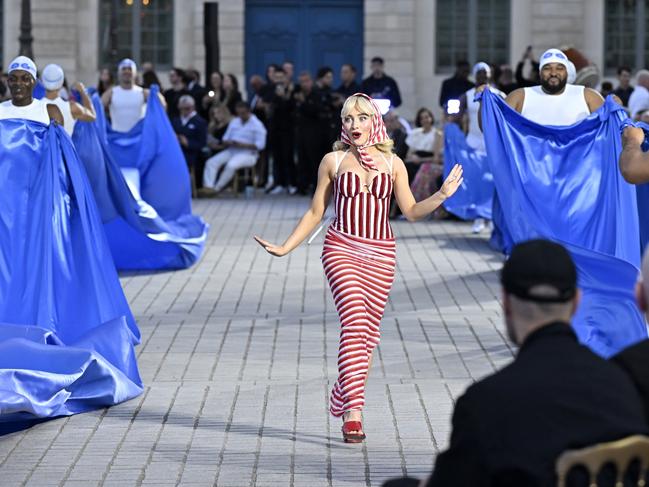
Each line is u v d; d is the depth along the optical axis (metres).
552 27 32.75
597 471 3.70
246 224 19.20
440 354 10.18
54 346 8.61
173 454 7.54
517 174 10.89
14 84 10.37
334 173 7.83
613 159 10.75
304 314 11.97
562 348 3.88
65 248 9.89
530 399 3.75
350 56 33.25
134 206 13.95
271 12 33.06
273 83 24.92
